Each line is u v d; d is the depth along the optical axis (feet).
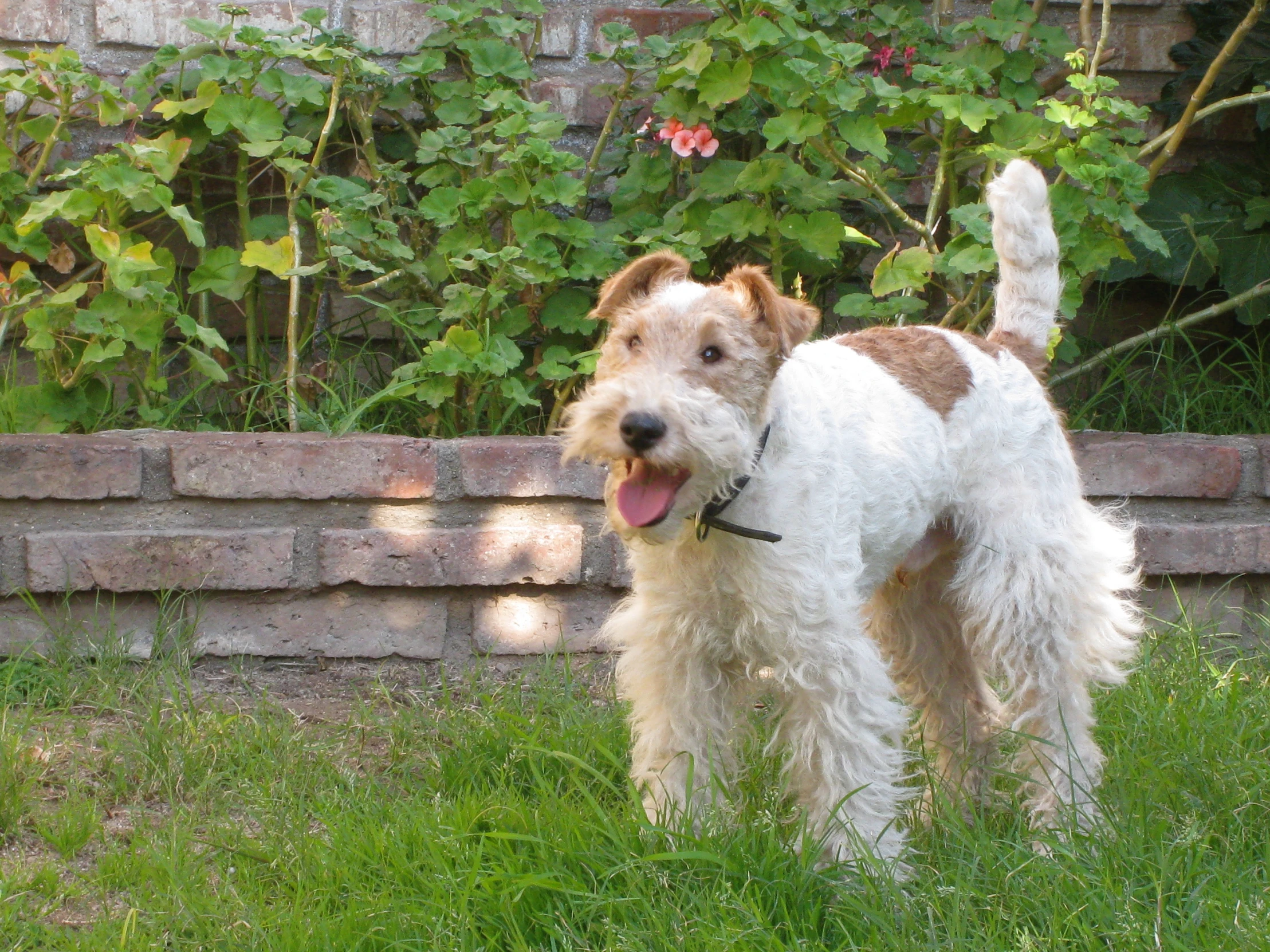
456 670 11.62
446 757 9.17
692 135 12.68
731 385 7.43
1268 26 13.87
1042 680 8.86
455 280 12.98
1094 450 12.21
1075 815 8.17
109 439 11.23
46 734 9.53
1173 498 12.38
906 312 12.22
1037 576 8.70
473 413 12.62
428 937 6.81
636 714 8.52
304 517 11.46
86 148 13.47
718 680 8.40
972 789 9.52
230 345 13.75
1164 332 13.67
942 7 14.28
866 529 8.14
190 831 8.05
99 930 6.84
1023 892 7.20
